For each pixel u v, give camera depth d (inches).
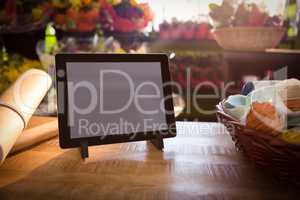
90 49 55.6
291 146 13.7
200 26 55.9
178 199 14.3
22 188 15.3
